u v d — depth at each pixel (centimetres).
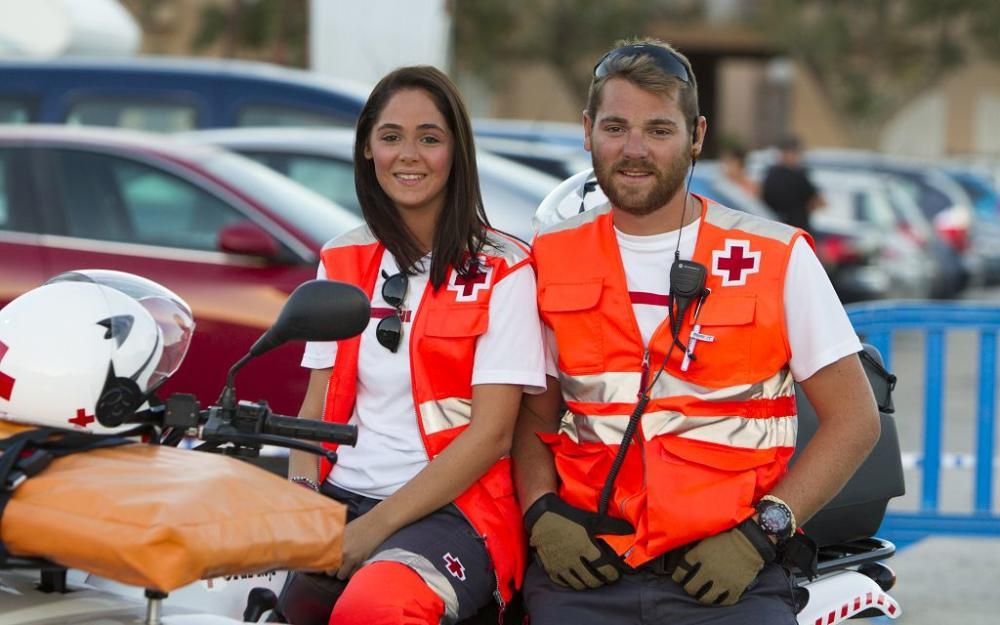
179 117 1083
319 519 276
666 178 348
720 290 347
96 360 280
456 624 351
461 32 3159
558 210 421
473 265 369
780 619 340
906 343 1733
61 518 254
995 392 678
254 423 303
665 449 343
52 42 1265
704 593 339
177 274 673
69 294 288
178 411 296
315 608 359
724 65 4541
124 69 1097
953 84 4169
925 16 3772
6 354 279
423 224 380
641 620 347
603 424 352
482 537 357
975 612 636
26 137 729
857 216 1883
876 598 380
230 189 695
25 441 269
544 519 352
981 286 2245
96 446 279
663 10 3734
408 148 373
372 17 1114
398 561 342
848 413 348
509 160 1051
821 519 387
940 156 4191
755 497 345
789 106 4184
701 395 345
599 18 3288
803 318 346
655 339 348
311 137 909
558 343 358
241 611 351
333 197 884
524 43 3259
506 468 371
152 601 264
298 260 671
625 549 346
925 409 681
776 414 350
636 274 355
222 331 652
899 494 397
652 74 348
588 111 361
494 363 361
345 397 376
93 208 712
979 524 675
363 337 375
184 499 259
